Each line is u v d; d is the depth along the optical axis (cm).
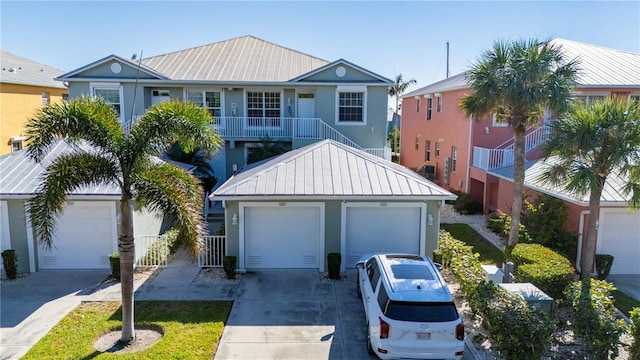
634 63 2248
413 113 3553
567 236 1479
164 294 1235
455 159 2581
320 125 2398
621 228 1438
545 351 877
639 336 819
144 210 1527
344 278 1371
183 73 2428
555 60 1414
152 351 922
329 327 1055
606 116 1107
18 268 1393
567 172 1194
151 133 933
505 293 962
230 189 1362
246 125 2467
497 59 1441
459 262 1228
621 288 1341
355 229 1434
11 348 948
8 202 1365
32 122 862
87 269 1431
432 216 1422
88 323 1053
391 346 811
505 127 2312
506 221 1847
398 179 1434
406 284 890
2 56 3206
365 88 2412
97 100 948
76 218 1409
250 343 974
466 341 985
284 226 1424
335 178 1425
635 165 1102
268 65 2620
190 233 948
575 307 916
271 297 1225
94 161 910
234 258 1355
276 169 1462
